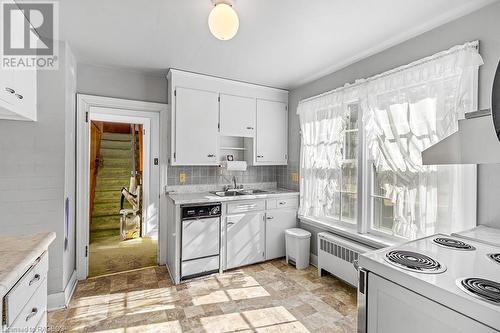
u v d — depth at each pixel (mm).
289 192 3404
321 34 2086
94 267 3045
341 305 2240
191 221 2678
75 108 2652
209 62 2682
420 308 1024
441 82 1854
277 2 1658
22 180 2059
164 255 3131
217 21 1588
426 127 1953
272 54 2480
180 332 1878
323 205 2992
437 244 1466
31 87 1882
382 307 1184
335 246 2625
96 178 4535
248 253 3051
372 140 2387
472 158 1098
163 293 2430
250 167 3771
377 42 2225
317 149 3072
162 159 3117
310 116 3168
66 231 2271
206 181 3436
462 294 911
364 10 1754
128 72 2951
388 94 2240
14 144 2037
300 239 2990
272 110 3570
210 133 3111
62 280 2168
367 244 2422
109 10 1756
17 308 955
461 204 1769
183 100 2943
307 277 2795
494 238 1479
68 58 2273
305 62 2660
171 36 2137
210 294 2418
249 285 2602
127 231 4266
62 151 2172
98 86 2799
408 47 2137
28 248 1133
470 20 1747
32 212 2086
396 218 2205
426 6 1707
